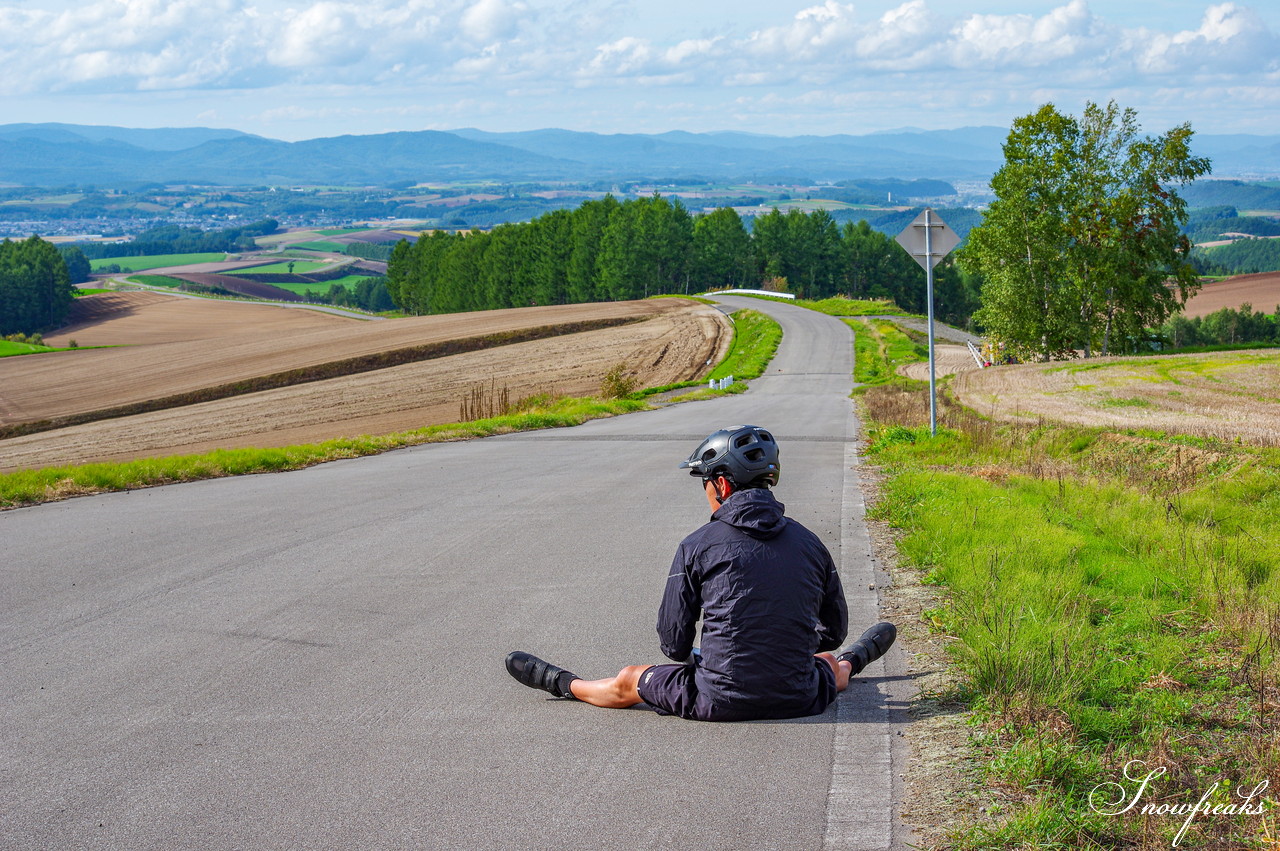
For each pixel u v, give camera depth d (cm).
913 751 368
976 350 5644
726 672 384
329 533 873
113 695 450
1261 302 12156
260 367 5997
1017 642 450
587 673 471
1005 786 332
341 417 4006
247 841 305
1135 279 5116
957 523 780
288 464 1477
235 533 877
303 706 432
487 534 860
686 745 378
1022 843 291
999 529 760
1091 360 3722
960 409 2308
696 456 398
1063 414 2188
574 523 911
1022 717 381
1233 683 427
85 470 1278
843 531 846
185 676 477
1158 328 5341
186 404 5150
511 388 4641
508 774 353
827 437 1831
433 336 6925
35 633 559
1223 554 699
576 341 6562
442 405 4228
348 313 15300
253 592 653
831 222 14912
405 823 315
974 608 535
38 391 5675
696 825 310
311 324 13200
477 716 416
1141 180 5059
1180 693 416
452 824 314
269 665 494
